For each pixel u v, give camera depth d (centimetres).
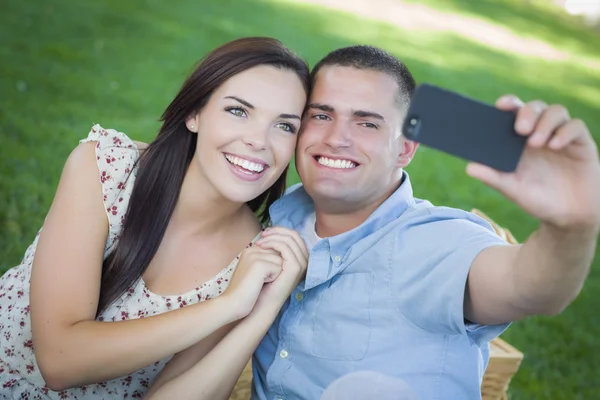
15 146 466
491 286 163
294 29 960
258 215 239
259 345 217
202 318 192
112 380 216
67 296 201
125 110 578
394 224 196
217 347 198
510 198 137
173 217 216
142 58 706
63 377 196
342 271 197
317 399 198
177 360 209
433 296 179
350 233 197
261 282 196
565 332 415
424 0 1466
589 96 1077
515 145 134
